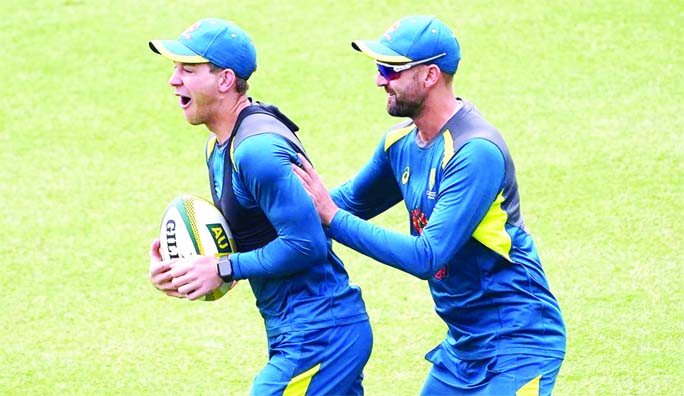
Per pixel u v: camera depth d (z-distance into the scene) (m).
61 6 51.88
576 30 47.38
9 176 38.53
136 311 29.80
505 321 19.75
